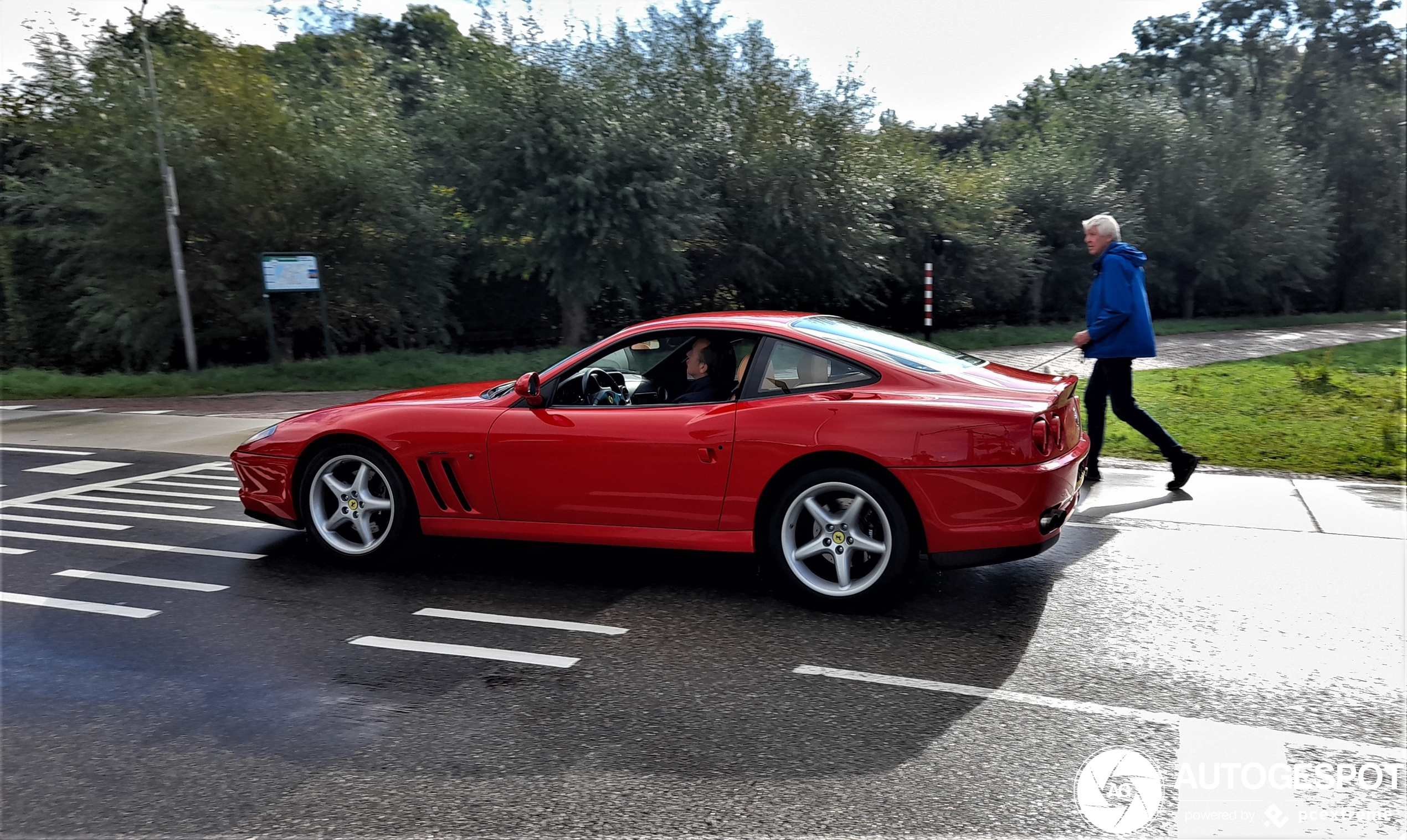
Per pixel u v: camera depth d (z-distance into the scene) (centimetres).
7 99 1970
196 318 2022
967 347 2339
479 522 505
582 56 2033
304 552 564
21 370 1850
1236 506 639
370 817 273
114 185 1858
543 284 2369
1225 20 5650
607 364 516
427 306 2192
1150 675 367
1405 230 4553
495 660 393
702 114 2206
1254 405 1114
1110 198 3247
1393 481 718
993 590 473
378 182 2033
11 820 276
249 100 1936
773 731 324
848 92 2391
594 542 486
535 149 1920
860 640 409
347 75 2183
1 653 409
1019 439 420
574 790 286
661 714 339
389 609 459
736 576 504
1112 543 551
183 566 536
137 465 885
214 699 358
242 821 273
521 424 489
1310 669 371
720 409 461
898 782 288
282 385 1677
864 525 459
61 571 531
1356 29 5384
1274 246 3759
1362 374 1456
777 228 2278
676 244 2081
